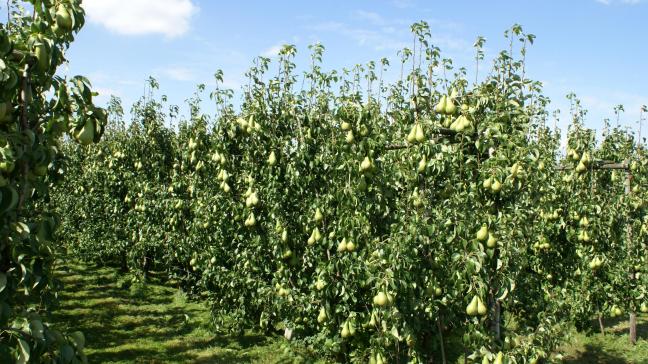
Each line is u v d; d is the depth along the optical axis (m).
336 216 7.43
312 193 7.93
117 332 9.93
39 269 3.28
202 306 11.95
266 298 8.76
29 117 3.08
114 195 14.27
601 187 10.02
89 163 15.94
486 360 4.98
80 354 2.88
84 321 10.41
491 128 5.01
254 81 8.30
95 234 15.22
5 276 2.82
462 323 5.71
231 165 8.91
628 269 9.95
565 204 9.79
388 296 5.31
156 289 13.41
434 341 5.93
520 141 5.20
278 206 7.87
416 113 5.51
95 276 14.23
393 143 6.15
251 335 9.98
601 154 11.10
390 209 6.42
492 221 5.00
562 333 5.94
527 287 6.26
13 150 2.85
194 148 10.26
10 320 2.84
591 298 10.03
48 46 2.94
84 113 3.20
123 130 14.22
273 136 8.18
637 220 9.90
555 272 10.05
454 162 5.29
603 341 10.20
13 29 3.64
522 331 5.71
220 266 9.93
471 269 4.86
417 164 5.32
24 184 2.96
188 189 11.76
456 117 5.47
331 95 7.94
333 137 7.32
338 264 7.08
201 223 10.56
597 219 9.30
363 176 6.09
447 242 5.13
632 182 9.93
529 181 5.54
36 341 2.59
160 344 9.35
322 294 7.22
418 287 5.58
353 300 6.81
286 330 9.52
